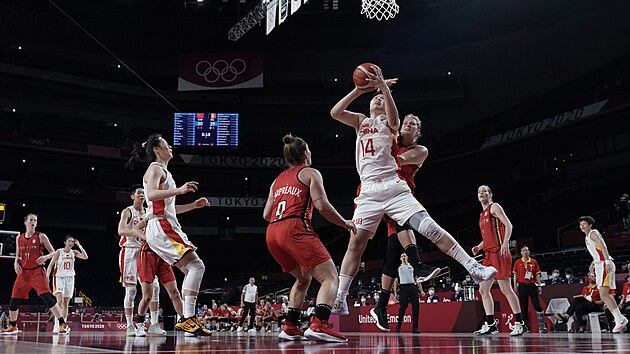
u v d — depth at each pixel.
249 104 33.31
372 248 31.61
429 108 32.44
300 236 3.94
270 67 33.34
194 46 32.72
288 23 31.55
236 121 31.53
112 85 31.56
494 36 30.64
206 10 30.58
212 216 34.56
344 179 33.88
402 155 5.16
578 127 26.00
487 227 7.45
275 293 27.20
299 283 4.36
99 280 31.28
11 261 28.98
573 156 28.42
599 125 25.72
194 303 5.40
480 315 9.93
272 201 4.32
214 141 31.27
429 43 31.92
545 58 29.31
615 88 24.80
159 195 5.24
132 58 32.31
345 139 33.56
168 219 5.45
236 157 32.28
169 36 32.06
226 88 31.23
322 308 3.85
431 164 31.55
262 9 25.06
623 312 9.66
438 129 32.16
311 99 33.19
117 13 30.38
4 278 28.53
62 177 31.78
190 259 5.40
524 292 9.61
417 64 32.31
